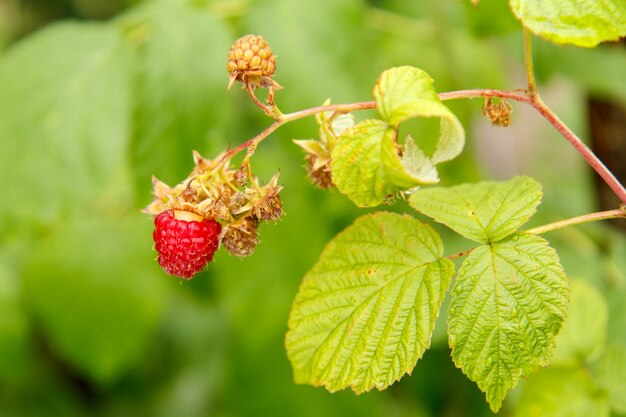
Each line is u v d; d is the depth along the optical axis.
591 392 0.39
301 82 0.45
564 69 0.51
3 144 0.46
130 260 0.56
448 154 0.33
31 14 0.81
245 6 0.47
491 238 0.35
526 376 0.33
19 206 0.45
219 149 0.44
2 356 0.57
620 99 0.49
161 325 0.68
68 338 0.55
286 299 0.52
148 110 0.45
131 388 0.68
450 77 0.52
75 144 0.46
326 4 0.45
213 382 0.67
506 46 0.52
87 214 0.56
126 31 0.48
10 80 0.47
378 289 0.35
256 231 0.36
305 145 0.35
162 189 0.36
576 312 0.39
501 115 0.34
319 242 0.52
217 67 0.45
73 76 0.47
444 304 0.43
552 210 0.56
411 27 0.53
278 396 0.53
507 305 0.34
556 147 0.67
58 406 0.64
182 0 0.46
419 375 0.53
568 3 0.34
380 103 0.32
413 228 0.36
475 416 0.52
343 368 0.35
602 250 0.49
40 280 0.55
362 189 0.33
